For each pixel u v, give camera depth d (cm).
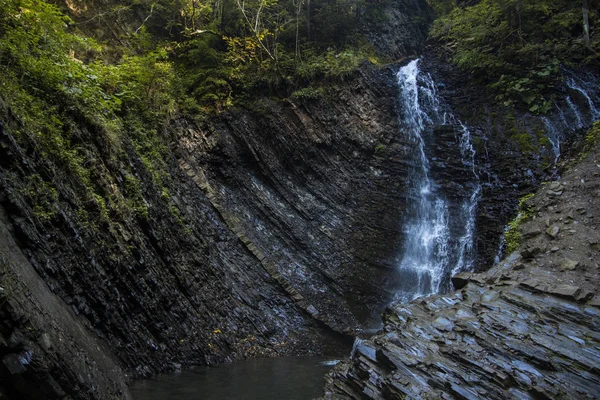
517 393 572
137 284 814
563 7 1797
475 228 1345
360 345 735
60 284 616
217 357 932
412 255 1424
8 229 538
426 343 705
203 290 1024
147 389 702
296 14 1780
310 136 1506
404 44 2145
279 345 1059
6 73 695
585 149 1288
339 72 1633
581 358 605
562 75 1583
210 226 1193
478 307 783
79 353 518
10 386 387
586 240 898
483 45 1852
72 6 1276
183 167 1268
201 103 1434
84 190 754
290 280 1236
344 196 1483
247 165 1428
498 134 1520
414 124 1691
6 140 587
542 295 771
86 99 873
